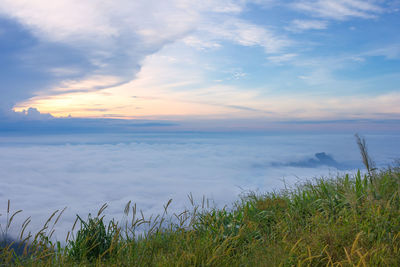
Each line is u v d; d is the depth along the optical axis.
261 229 4.98
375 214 4.01
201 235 4.56
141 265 3.65
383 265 3.09
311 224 4.46
